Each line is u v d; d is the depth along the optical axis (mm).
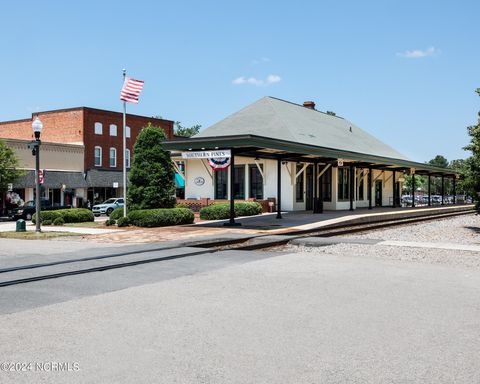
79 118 47000
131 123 51594
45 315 6637
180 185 36875
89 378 4504
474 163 21141
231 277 9492
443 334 5844
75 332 5867
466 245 14633
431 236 18719
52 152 43594
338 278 9414
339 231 19469
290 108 39406
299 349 5293
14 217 33938
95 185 45969
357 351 5238
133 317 6535
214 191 33469
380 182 42562
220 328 6043
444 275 9805
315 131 36250
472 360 4984
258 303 7328
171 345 5402
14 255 12711
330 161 29453
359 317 6562
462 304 7316
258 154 23781
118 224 22594
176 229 20438
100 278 9375
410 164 37188
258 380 4465
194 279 9273
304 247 14945
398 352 5211
